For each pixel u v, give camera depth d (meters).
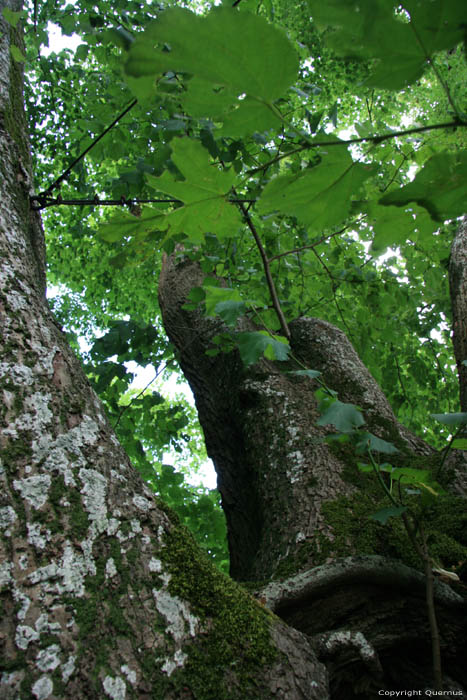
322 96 5.66
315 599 1.62
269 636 1.24
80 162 4.17
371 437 1.42
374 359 5.12
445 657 1.57
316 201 0.62
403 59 0.49
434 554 1.77
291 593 1.59
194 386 3.37
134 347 3.93
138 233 0.82
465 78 3.50
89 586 1.05
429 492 1.47
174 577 1.18
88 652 0.96
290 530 2.00
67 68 4.81
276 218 3.47
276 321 3.41
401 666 1.57
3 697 0.86
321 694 1.21
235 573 2.57
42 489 1.17
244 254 4.13
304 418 2.55
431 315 5.11
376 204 0.72
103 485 1.26
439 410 5.50
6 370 1.37
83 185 4.81
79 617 1.00
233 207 0.70
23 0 3.47
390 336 4.42
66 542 1.10
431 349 5.56
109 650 0.98
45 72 4.72
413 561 1.75
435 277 4.09
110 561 1.12
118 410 4.15
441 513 1.97
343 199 0.62
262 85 0.47
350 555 1.76
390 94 5.01
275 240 3.68
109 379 3.91
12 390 1.34
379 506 2.01
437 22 0.45
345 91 5.65
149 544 1.21
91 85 3.29
